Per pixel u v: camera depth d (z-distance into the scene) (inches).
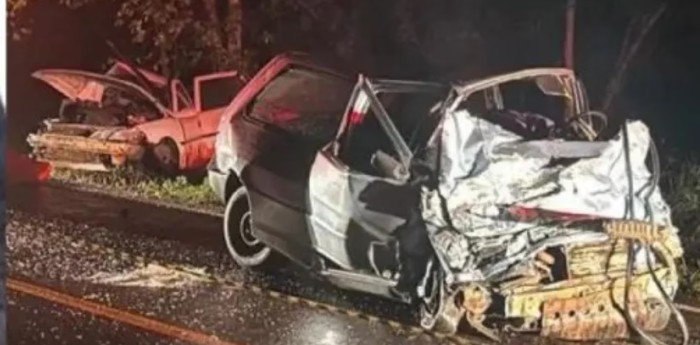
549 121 331.3
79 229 374.3
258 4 460.1
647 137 297.0
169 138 445.4
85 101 459.8
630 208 283.3
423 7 443.2
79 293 307.4
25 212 393.4
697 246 349.7
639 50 440.1
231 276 331.0
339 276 308.8
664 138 429.1
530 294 270.2
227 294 313.1
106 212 398.9
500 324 281.3
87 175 448.8
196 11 463.8
